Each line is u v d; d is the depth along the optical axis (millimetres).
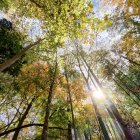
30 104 17406
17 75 12977
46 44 10906
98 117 14352
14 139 13945
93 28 7625
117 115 14781
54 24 8438
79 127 18594
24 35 13000
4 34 10945
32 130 20188
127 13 17906
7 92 14062
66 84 18969
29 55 13031
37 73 16219
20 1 11414
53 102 18453
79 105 19703
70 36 8812
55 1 7621
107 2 16297
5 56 11266
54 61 17156
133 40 20703
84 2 7250
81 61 19828
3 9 12305
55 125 18953
